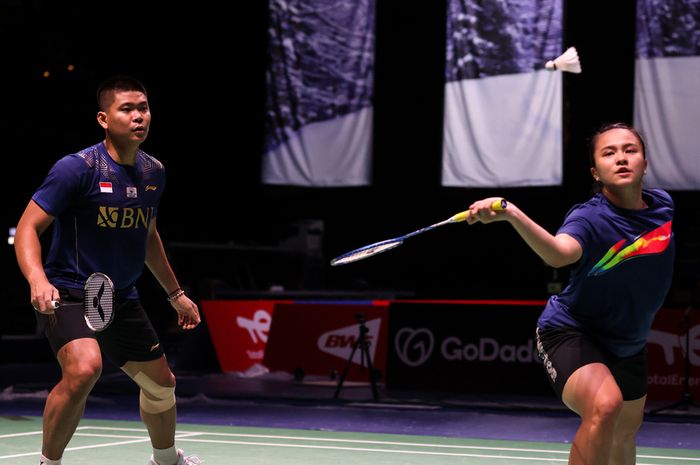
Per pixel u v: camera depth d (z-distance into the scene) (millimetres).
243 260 25516
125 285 6598
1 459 8953
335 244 31281
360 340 14133
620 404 5020
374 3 19500
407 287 30781
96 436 10438
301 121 19844
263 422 11953
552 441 10703
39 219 6133
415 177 23188
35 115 27234
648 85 17578
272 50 19891
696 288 14578
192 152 27734
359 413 12836
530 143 18062
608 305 5328
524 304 14648
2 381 16750
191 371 17953
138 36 27000
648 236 5242
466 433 11250
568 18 22734
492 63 18281
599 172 5348
